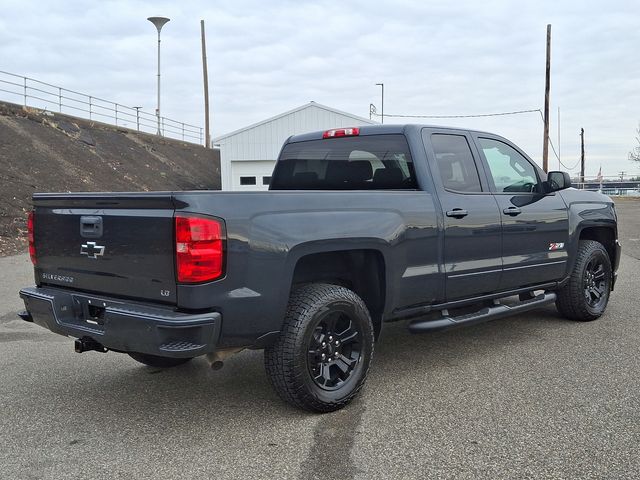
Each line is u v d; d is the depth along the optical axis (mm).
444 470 3168
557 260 5879
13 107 25203
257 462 3301
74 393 4469
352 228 4047
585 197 6422
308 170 5680
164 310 3475
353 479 3096
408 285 4465
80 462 3334
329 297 3914
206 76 44000
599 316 6570
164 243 3451
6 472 3217
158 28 36594
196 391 4492
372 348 4203
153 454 3426
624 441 3471
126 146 31766
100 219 3801
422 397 4246
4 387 4613
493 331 6109
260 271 3584
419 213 4520
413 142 4824
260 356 5453
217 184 34719
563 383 4469
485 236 5039
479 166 5227
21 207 15258
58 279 4191
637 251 12734
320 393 3887
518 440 3510
